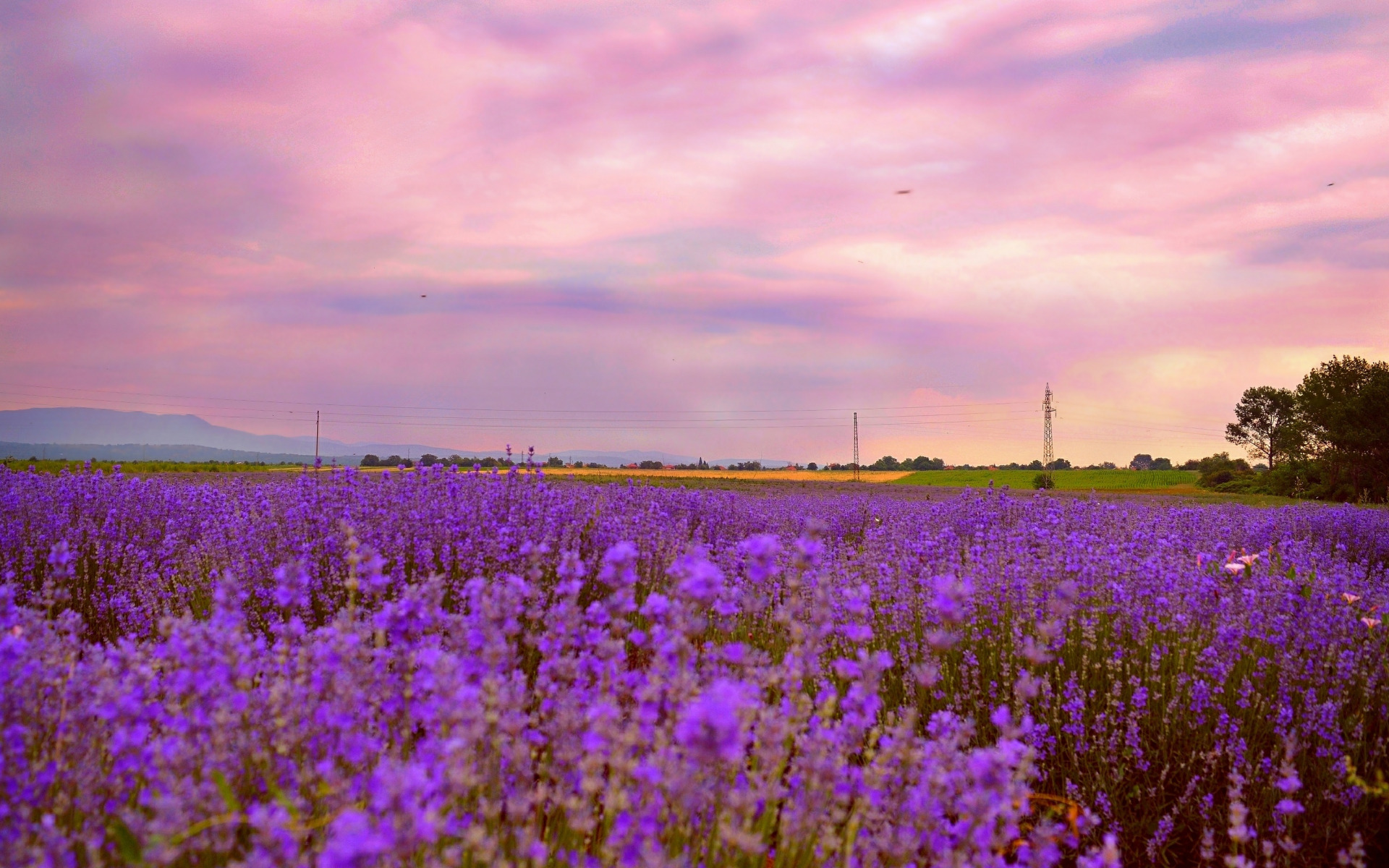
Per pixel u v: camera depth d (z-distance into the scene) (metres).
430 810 1.81
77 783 2.33
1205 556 7.45
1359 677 4.51
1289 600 5.12
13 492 7.64
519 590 2.67
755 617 4.67
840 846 2.47
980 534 8.19
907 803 2.49
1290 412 61.84
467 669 2.48
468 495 6.89
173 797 1.91
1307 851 3.61
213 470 32.66
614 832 2.07
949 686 4.57
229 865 1.98
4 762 2.29
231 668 2.45
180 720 2.34
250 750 2.39
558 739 2.45
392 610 2.74
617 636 2.83
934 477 67.62
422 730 2.94
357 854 1.57
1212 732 4.20
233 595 2.74
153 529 7.84
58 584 5.77
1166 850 3.68
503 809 2.45
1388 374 43.62
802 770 2.46
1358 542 11.91
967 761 2.61
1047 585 5.43
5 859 1.96
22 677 2.52
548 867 2.31
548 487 7.25
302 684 2.60
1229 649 4.55
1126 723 4.31
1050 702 4.40
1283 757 3.97
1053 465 82.94
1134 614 4.97
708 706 1.93
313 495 6.81
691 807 2.16
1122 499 23.48
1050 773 3.96
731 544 6.90
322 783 2.35
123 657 2.62
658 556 6.22
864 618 4.29
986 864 2.26
